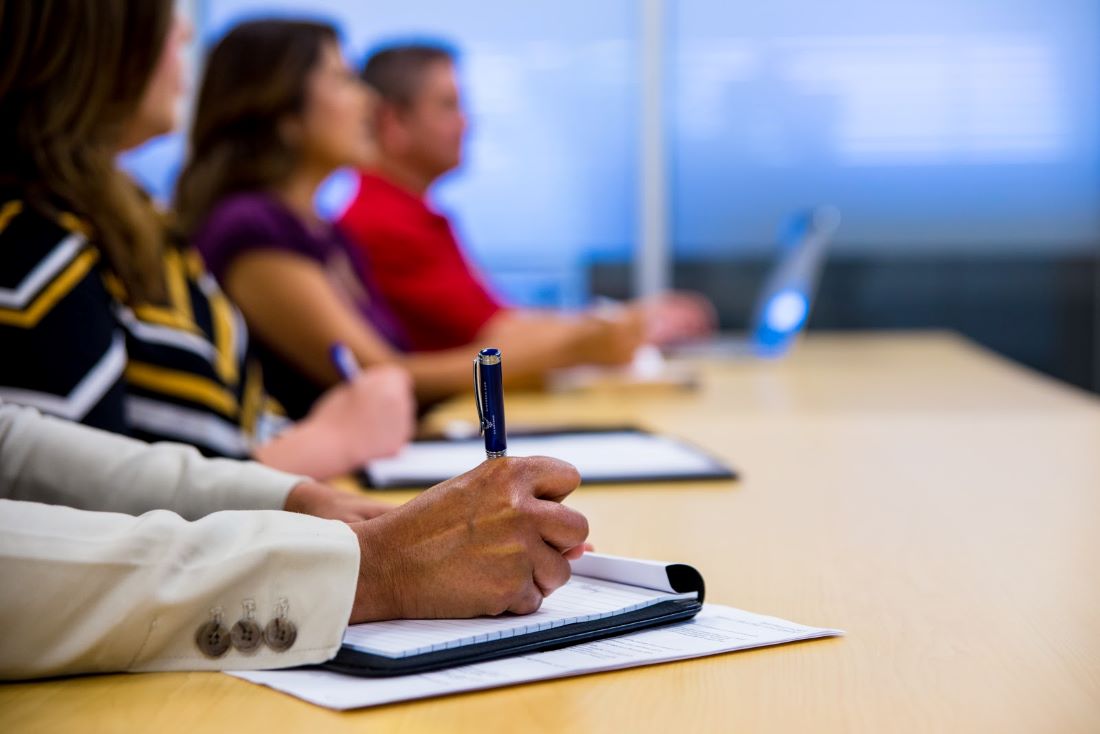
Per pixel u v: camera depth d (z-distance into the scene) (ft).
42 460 2.72
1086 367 15.52
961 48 15.30
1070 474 4.10
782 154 15.61
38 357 3.15
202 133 6.46
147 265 3.88
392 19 15.64
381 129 9.43
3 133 3.53
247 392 4.83
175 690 2.07
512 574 2.28
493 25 15.66
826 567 2.89
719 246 15.78
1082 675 2.11
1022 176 15.38
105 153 3.78
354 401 4.52
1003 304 15.55
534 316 9.30
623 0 15.58
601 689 2.05
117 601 2.14
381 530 2.31
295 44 6.47
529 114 15.75
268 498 2.71
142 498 2.69
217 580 2.16
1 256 3.24
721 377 7.89
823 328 15.71
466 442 4.88
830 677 2.10
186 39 4.21
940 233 15.52
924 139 15.43
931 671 2.14
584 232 15.87
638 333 7.28
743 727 1.88
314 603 2.16
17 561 2.15
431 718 1.92
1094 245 15.38
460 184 15.80
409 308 8.78
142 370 3.87
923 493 3.80
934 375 7.78
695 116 15.62
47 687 2.11
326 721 1.91
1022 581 2.74
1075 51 15.20
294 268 6.01
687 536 3.24
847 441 4.91
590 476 4.01
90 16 3.56
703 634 2.32
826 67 15.46
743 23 15.48
